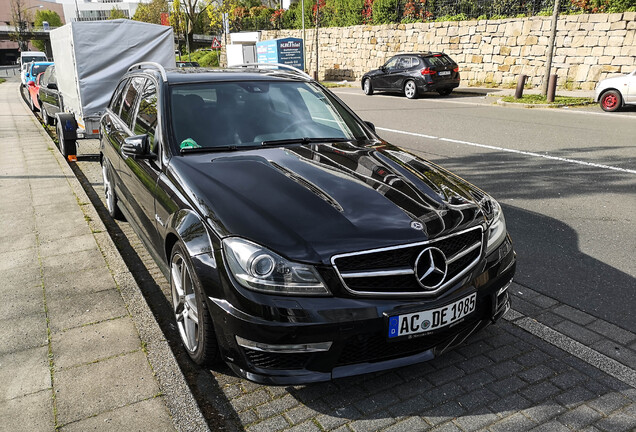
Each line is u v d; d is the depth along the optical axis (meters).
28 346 3.23
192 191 3.04
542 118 13.14
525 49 20.55
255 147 3.68
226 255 2.60
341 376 2.59
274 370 2.58
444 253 2.70
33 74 21.41
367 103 18.27
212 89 4.07
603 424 2.60
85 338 3.30
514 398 2.80
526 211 5.92
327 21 33.06
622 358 3.16
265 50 30.83
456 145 9.85
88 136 9.33
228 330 2.60
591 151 8.94
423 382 2.95
